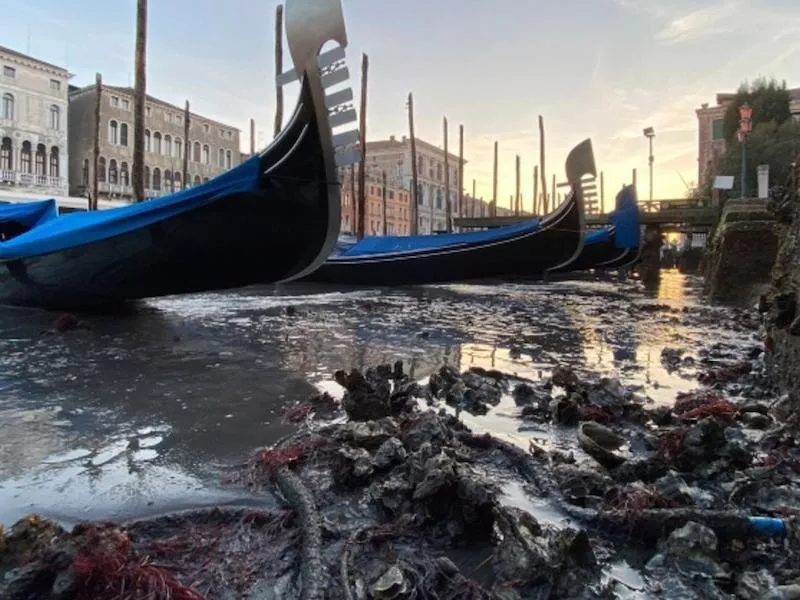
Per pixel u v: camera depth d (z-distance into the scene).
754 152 33.06
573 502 2.86
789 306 4.96
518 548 2.29
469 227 36.78
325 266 17.94
